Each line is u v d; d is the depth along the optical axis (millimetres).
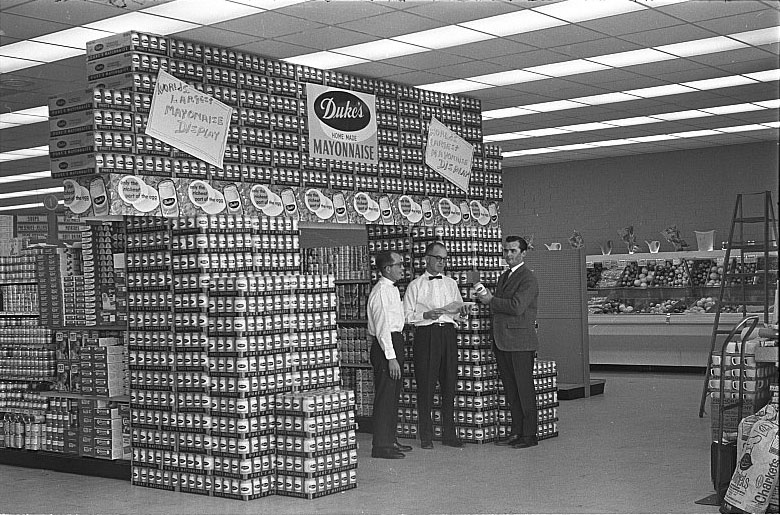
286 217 8609
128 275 8219
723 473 6746
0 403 9594
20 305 10281
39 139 14391
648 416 11062
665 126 15281
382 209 9938
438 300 9375
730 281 13562
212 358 7660
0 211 24469
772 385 7141
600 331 16609
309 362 7984
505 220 20203
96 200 7719
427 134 10547
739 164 17391
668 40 9781
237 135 8617
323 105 9422
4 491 8000
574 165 19266
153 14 8062
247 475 7418
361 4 8016
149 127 7891
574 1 8281
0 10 7891
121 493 7797
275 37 8867
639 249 17828
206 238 7719
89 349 8633
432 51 9734
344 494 7441
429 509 6805
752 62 10969
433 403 9930
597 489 7266
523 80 11453
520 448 9250
